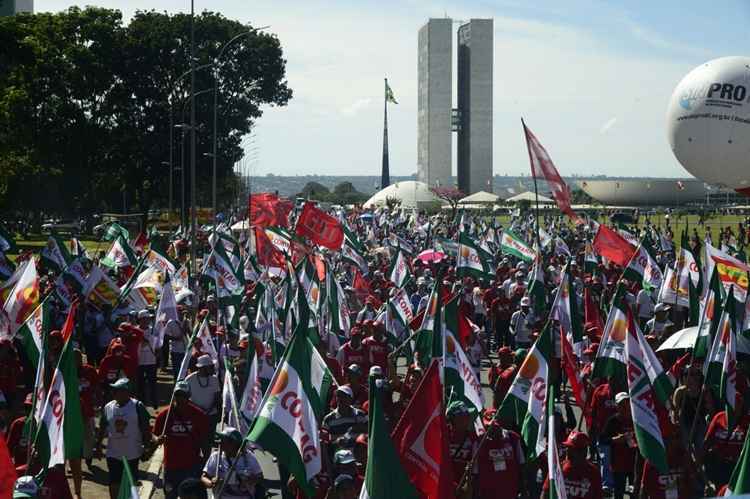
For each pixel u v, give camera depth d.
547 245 48.34
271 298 22.27
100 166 83.00
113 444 13.38
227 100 85.00
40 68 77.38
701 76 52.75
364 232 62.25
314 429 10.70
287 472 13.33
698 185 163.62
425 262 37.00
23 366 20.33
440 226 72.69
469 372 14.00
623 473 13.55
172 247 41.59
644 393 12.25
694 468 12.36
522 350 15.98
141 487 15.70
